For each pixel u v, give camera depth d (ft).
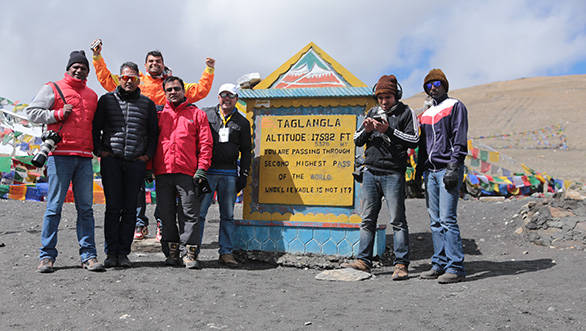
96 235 22.53
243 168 17.70
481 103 196.44
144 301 11.82
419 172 16.25
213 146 17.28
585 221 19.25
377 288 13.96
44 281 13.32
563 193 21.35
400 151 15.72
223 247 17.51
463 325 10.02
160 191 16.38
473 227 22.91
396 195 15.64
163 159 16.20
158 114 16.79
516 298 11.69
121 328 9.93
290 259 17.75
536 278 13.62
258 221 18.33
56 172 14.61
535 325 9.84
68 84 14.92
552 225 19.83
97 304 11.47
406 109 15.83
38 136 43.06
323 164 18.37
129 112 15.66
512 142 116.78
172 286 13.35
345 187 18.07
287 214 18.57
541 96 196.24
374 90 17.13
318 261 17.57
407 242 15.67
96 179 34.35
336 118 18.35
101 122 15.62
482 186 32.99
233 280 14.62
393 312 11.14
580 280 13.05
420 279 15.21
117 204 15.55
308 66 19.03
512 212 23.25
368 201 16.07
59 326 9.98
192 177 16.35
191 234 16.17
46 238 14.57
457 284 13.85
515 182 33.37
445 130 14.96
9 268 14.83
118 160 15.49
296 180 18.57
